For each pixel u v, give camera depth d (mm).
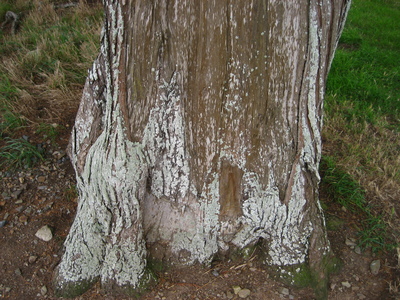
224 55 1792
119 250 2271
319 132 2139
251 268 2527
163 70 1871
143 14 1739
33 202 3031
